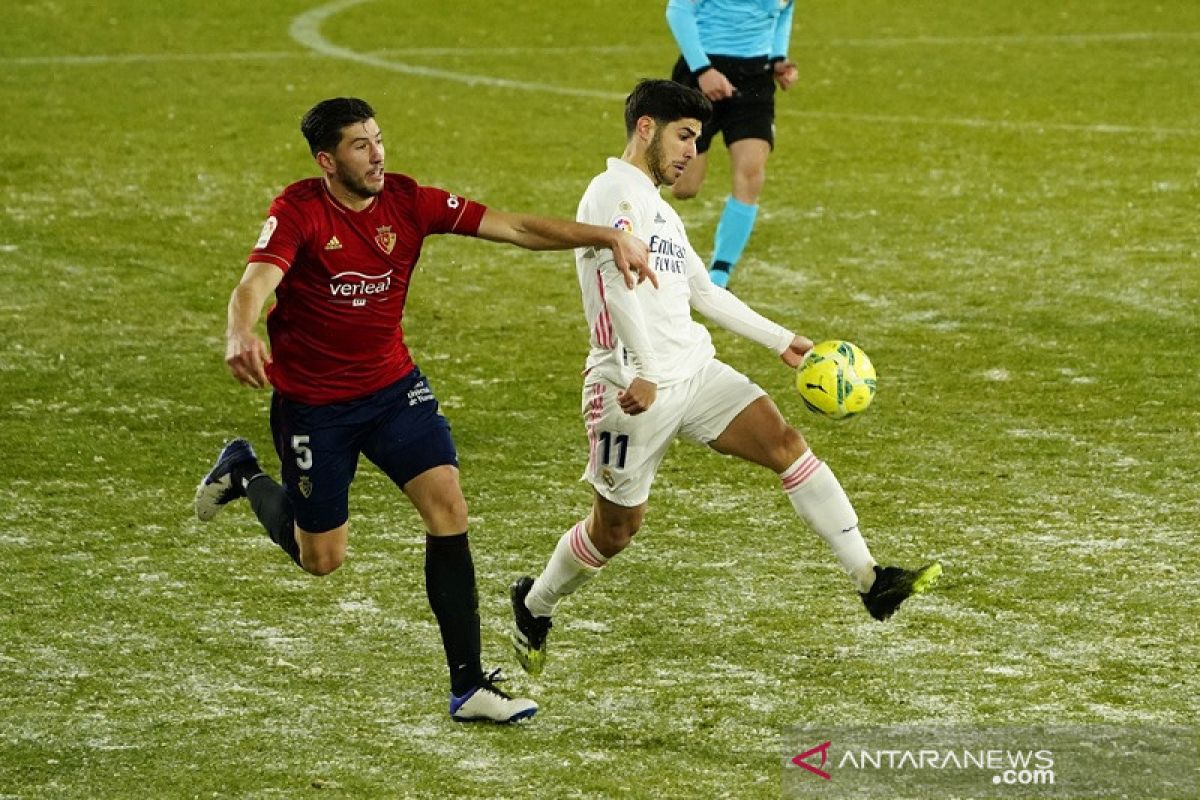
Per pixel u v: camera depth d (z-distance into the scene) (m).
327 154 16.83
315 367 17.72
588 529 18.55
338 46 73.19
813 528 18.77
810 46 73.25
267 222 17.02
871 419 27.66
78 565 21.69
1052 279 36.66
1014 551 21.97
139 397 29.02
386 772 16.20
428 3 83.50
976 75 65.81
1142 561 21.55
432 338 32.75
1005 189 45.84
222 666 18.72
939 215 42.94
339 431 17.89
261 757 16.52
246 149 51.72
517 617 18.53
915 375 30.11
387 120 56.75
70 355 31.38
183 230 41.53
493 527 23.14
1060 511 23.42
